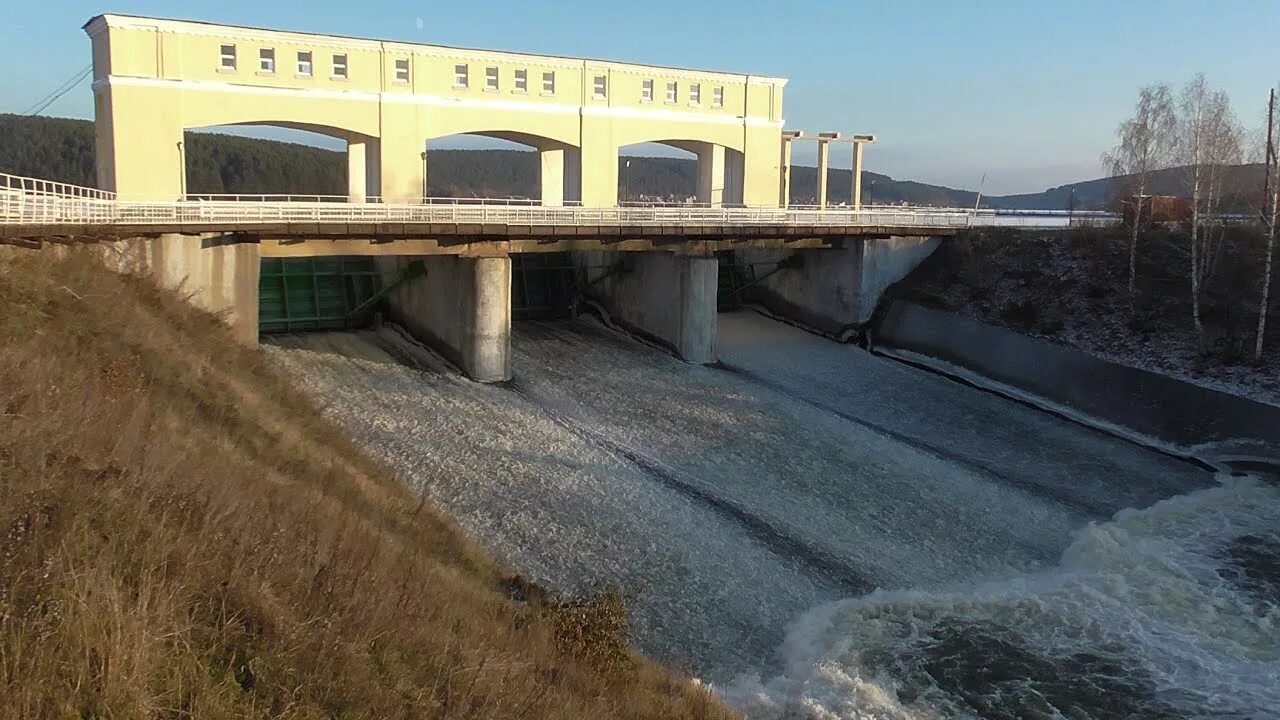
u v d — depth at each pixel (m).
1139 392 36.22
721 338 47.16
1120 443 35.50
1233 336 36.84
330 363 35.12
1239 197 50.31
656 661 18.45
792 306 51.44
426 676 10.73
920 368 44.22
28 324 17.33
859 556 24.69
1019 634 21.25
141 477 11.98
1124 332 39.50
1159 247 43.88
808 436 33.38
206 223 30.30
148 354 20.14
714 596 21.58
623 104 52.94
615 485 26.69
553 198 55.12
